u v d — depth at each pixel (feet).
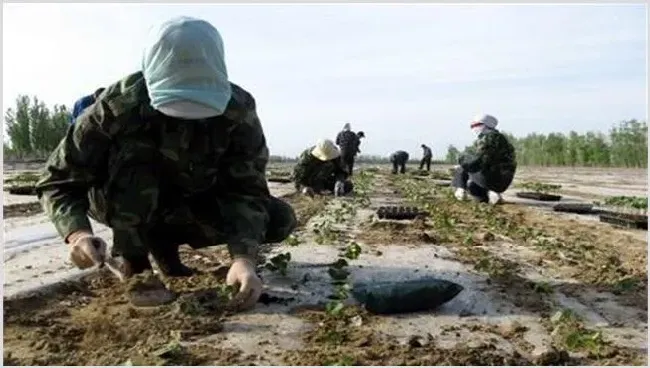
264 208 15.38
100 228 28.19
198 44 13.19
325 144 45.39
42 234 25.94
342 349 11.80
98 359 11.23
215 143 14.62
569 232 28.37
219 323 13.12
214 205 15.76
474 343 12.31
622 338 12.85
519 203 42.83
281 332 12.73
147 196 14.89
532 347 12.17
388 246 22.72
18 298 14.73
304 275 17.65
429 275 17.83
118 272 14.78
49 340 12.12
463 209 37.50
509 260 20.52
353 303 14.84
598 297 15.96
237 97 14.75
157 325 12.86
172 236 16.76
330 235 24.61
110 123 14.10
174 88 13.12
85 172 14.57
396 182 71.51
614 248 24.07
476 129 41.96
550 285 17.01
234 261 14.16
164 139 14.42
